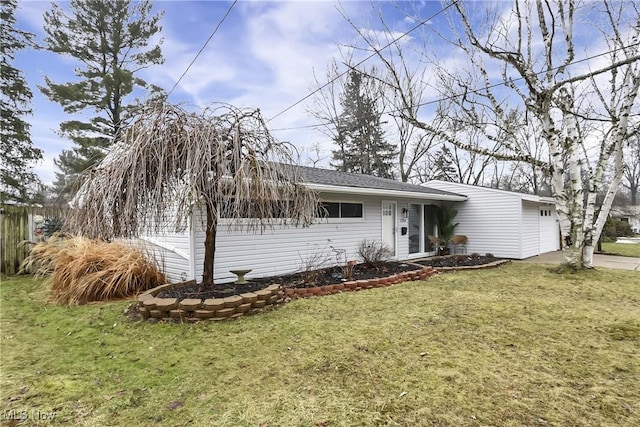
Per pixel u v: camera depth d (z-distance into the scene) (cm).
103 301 554
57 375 293
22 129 1468
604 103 819
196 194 397
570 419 226
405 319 446
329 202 858
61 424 224
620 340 368
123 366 311
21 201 1488
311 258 807
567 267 808
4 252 820
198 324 425
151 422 226
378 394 258
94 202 417
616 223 2234
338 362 314
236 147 433
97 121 1540
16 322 445
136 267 608
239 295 480
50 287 621
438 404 244
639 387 268
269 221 605
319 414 232
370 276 709
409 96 1041
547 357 325
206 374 293
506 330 402
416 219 1152
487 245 1199
